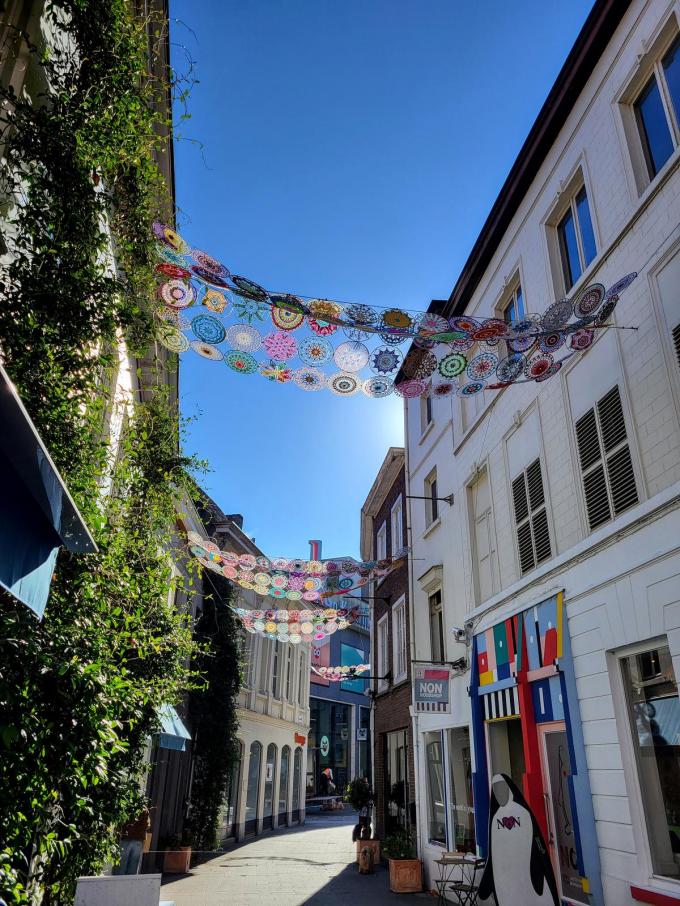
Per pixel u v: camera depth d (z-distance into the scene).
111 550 5.13
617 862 6.81
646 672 6.92
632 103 8.38
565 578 8.43
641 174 8.01
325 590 13.44
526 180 10.66
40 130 4.23
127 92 4.95
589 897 7.34
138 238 5.29
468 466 12.62
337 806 40.66
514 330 6.26
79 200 4.41
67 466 4.28
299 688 30.91
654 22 7.81
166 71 5.94
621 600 7.21
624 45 8.35
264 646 25.84
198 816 17.00
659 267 7.29
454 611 12.73
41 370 3.97
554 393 9.38
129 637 5.38
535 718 8.96
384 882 13.50
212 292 5.55
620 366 7.77
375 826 17.30
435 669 11.73
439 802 12.71
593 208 8.74
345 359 6.16
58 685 3.87
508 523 10.64
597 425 8.19
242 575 12.82
